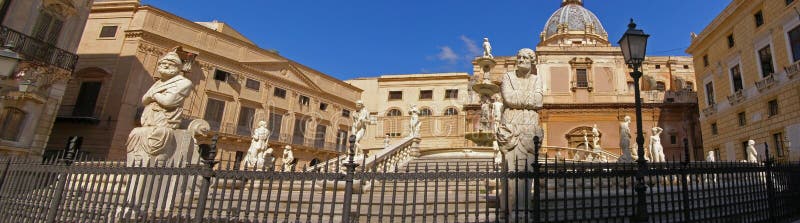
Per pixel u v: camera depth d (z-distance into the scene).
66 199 5.53
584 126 34.25
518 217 5.34
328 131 40.81
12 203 5.85
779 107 21.56
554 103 35.03
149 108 6.46
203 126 7.35
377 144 39.69
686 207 5.93
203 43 31.42
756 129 23.39
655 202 6.45
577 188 7.14
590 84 35.78
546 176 5.14
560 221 5.10
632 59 6.06
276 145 34.62
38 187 5.68
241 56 33.88
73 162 5.49
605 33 46.91
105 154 25.36
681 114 33.66
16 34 16.89
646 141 33.34
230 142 31.17
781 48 21.73
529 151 6.10
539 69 37.16
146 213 4.80
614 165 6.00
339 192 8.12
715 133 28.28
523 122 6.21
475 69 40.12
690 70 37.91
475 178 4.76
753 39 24.09
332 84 42.38
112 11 28.73
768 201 7.16
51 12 18.84
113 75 27.03
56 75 19.06
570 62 36.75
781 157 21.22
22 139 17.72
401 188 8.55
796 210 7.76
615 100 35.09
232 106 32.47
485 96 19.14
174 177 6.88
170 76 6.61
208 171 4.59
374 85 46.84
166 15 29.27
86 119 25.70
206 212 6.45
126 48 27.53
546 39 45.31
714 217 6.27
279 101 36.38
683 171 5.97
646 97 35.06
